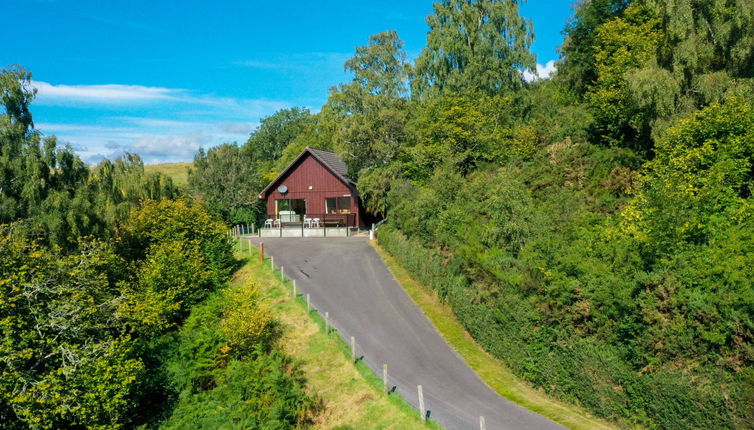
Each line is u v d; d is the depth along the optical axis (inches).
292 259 1154.0
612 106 1005.2
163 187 1214.9
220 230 1096.2
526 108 1515.7
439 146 1221.7
